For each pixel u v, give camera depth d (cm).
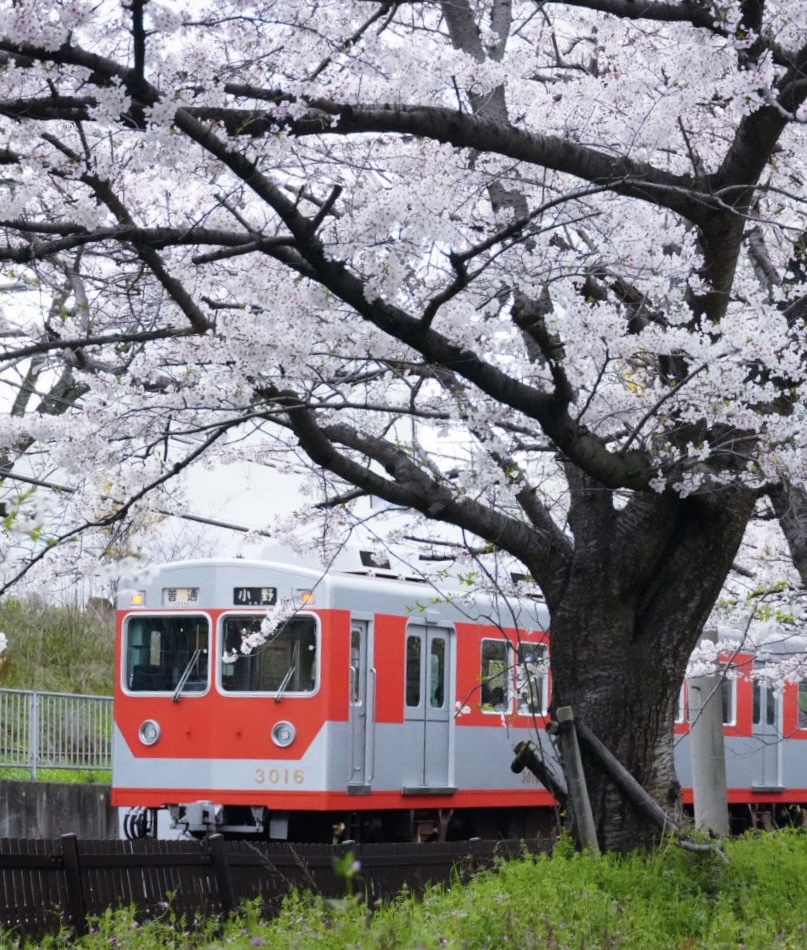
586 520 1181
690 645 1177
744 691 2567
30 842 968
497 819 2170
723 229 1026
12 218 790
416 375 1038
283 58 870
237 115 790
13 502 711
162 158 762
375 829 1897
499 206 1083
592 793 1158
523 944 859
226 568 1850
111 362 1057
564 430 957
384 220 825
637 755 1158
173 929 954
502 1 1171
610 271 1051
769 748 2664
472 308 929
